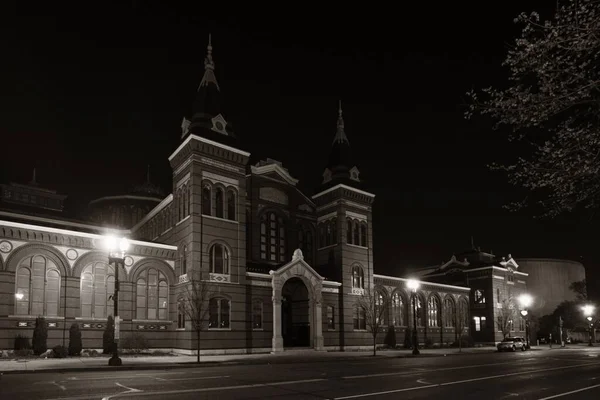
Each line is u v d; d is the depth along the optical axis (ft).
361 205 191.72
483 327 261.85
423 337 222.89
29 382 65.77
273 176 187.93
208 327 136.36
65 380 68.44
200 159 144.97
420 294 226.99
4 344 114.83
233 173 151.53
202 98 153.58
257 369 92.02
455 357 141.69
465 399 52.54
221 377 73.87
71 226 156.66
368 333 183.62
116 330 97.66
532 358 134.00
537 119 29.37
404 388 61.21
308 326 166.71
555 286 403.95
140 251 140.87
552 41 26.91
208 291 136.77
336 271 181.16
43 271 123.44
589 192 30.99
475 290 269.03
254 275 150.51
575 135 29.07
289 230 188.75
